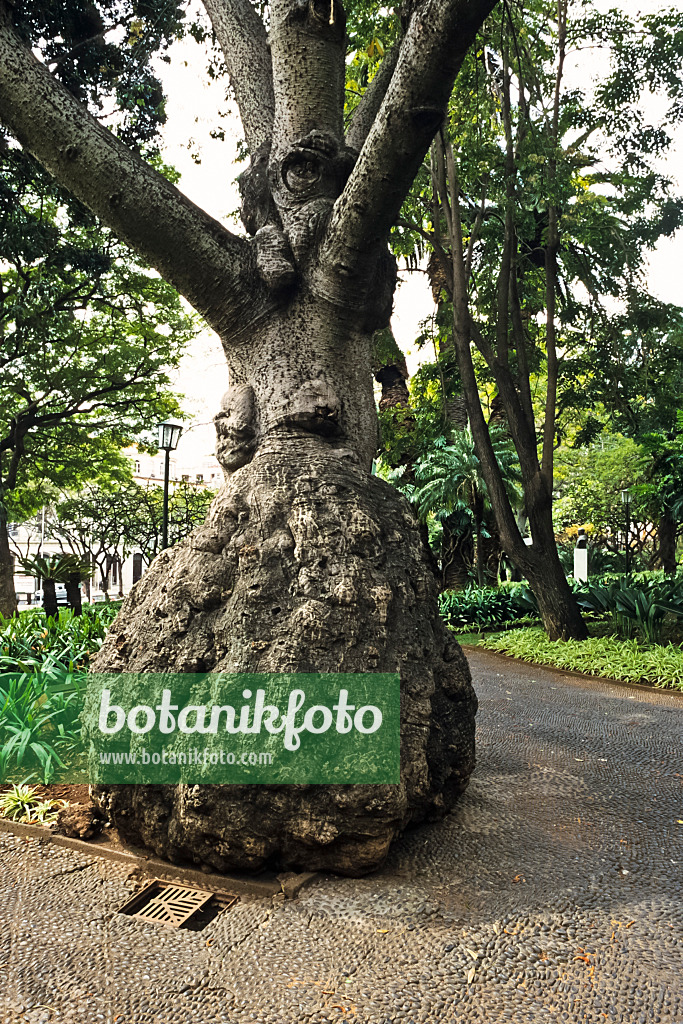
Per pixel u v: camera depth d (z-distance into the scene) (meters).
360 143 4.45
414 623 3.28
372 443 4.11
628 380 11.39
